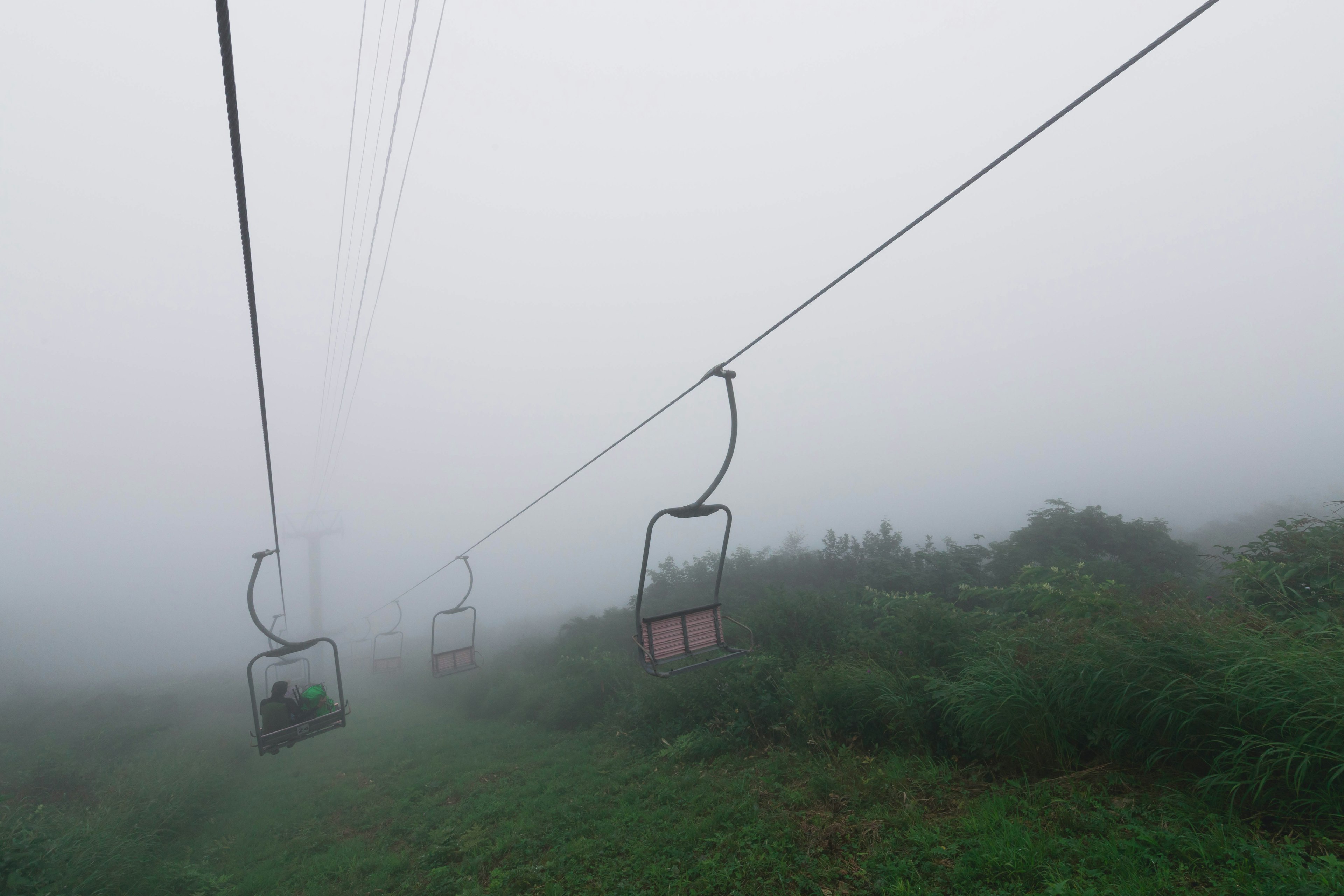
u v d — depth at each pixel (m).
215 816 10.17
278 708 9.88
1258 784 3.63
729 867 4.55
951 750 5.79
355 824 8.53
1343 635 4.34
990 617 8.28
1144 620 5.25
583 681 12.48
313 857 7.37
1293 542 6.40
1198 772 4.21
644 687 9.92
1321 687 3.64
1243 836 3.44
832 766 6.04
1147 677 4.54
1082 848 3.63
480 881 5.60
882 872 3.98
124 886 6.29
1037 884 3.44
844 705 6.81
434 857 6.40
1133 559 11.98
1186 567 11.88
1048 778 4.81
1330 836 3.26
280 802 10.49
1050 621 6.42
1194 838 3.46
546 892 4.94
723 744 7.85
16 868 5.71
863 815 4.90
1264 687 3.84
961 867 3.73
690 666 6.51
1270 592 6.04
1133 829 3.73
